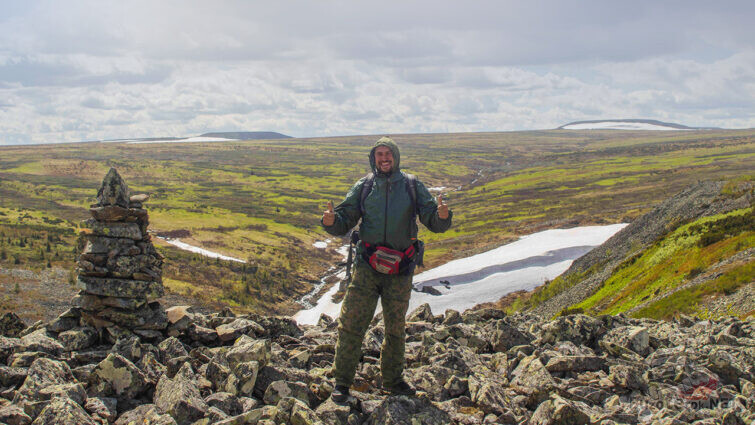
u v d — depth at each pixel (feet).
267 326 28.84
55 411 14.99
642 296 144.46
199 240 580.30
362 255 18.53
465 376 21.45
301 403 16.76
